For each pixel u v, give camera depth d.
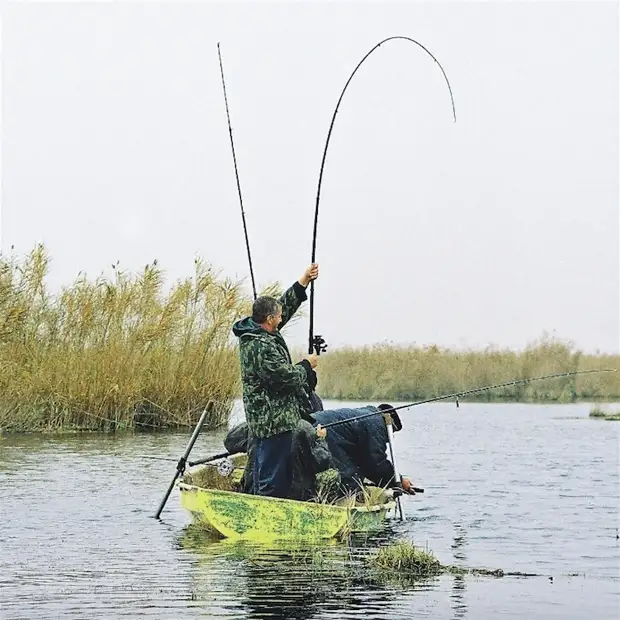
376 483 15.72
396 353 48.97
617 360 49.03
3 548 13.50
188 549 13.43
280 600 10.73
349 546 13.63
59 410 30.77
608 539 14.29
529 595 11.02
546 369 48.88
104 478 20.39
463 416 38.03
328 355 48.62
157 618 10.06
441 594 11.03
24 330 31.16
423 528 15.09
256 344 14.16
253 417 14.28
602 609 10.48
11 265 30.97
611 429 32.12
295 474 14.40
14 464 22.64
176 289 32.53
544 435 30.14
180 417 32.19
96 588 11.24
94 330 31.50
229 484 16.61
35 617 10.09
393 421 16.12
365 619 10.02
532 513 16.44
